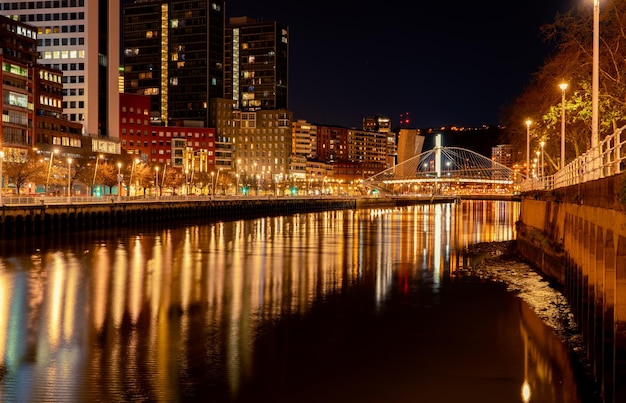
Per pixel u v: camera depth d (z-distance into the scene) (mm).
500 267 50406
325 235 86250
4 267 49688
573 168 34719
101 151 181625
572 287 31844
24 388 21312
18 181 117875
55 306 34281
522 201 65875
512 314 32281
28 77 150125
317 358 24781
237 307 34250
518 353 25375
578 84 54312
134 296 37344
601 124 51156
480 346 26406
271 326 29906
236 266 51469
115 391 21062
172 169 195625
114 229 92375
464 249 65938
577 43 51562
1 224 71375
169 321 30797
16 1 185625
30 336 27797
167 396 20672
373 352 25609
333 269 49750
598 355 21766
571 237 32375
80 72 184375
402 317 31875
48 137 156750
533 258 50312
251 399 20484
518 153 109125
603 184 20656
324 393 21031
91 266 50688
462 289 39969
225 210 139000
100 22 189125
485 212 167500
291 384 21844
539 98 74375
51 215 81125
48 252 60562
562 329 29047
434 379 22344
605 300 19766
